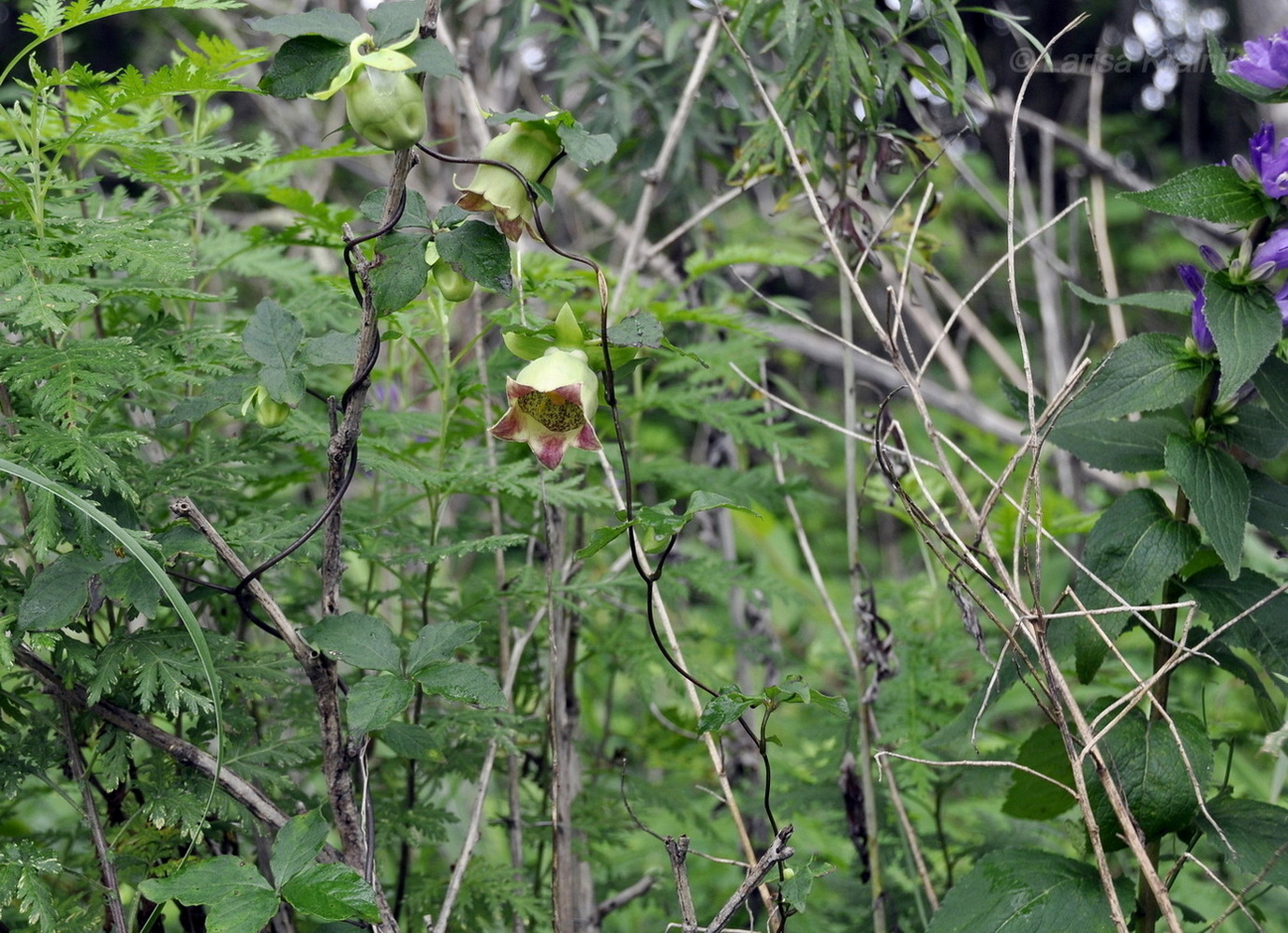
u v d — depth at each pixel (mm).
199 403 1552
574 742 2525
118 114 2086
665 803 2625
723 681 2523
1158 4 5891
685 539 3408
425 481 1960
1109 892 1654
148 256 1577
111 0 1569
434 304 2166
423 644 1492
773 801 2674
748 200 4797
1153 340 1808
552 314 2430
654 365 3018
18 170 2041
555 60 3889
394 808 2078
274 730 1853
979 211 6875
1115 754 1814
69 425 1448
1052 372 4164
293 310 2248
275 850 1412
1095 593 1821
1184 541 1782
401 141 1238
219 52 1583
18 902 1720
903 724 2479
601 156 1297
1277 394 1730
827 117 2422
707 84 3270
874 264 2398
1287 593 1806
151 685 1525
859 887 2719
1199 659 1888
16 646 1571
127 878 1776
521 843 2215
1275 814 1808
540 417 1437
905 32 2375
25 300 1504
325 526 1575
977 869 1856
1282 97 1688
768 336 2500
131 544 1381
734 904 1535
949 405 4879
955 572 1893
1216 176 1687
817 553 5984
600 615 2904
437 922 1901
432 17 1266
